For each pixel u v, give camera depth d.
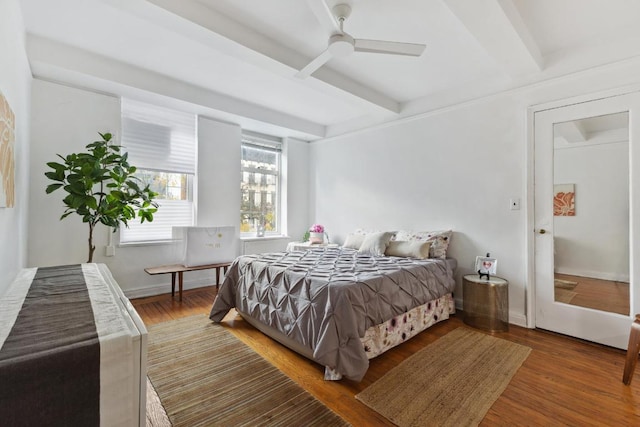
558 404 1.62
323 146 5.03
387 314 2.11
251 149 4.80
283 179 5.09
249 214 4.76
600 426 1.45
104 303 1.12
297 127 4.60
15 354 0.68
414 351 2.24
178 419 1.48
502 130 2.95
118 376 0.78
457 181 3.30
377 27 2.26
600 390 1.74
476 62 2.78
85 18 2.23
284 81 3.34
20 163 2.14
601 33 2.33
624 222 2.29
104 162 2.74
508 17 1.94
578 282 2.49
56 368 0.69
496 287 2.65
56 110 2.89
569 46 2.51
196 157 3.98
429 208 3.56
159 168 3.72
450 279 2.98
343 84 3.11
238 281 2.80
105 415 0.76
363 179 4.37
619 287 2.30
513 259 2.86
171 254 3.77
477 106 3.14
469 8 1.82
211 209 4.11
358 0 1.96
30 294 1.24
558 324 2.58
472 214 3.17
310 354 2.04
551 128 2.63
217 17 2.15
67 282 1.47
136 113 3.55
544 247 2.66
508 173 2.90
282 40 2.50
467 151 3.22
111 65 2.88
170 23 2.05
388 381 1.83
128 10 1.92
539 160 2.70
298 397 1.67
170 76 3.23
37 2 2.04
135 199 3.15
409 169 3.77
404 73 3.04
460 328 2.71
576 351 2.25
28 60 2.46
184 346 2.28
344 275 2.21
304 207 5.26
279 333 2.32
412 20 2.18
